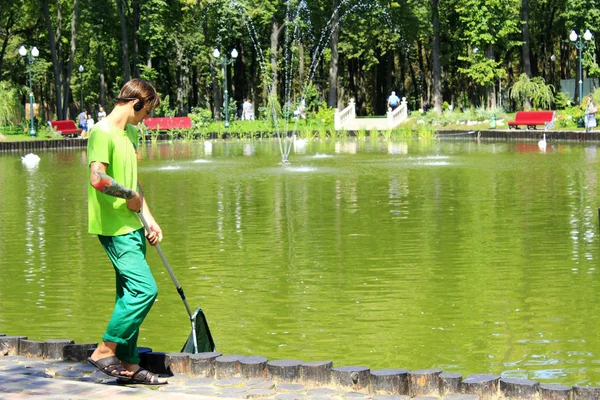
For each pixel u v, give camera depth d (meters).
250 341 7.78
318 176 23.92
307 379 5.86
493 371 6.79
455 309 8.77
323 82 78.88
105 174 5.82
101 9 67.06
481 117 53.16
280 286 10.00
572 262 11.02
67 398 5.16
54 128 48.41
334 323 8.32
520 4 66.62
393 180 22.31
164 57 72.38
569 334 7.78
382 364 7.03
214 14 65.50
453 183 21.17
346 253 11.98
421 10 67.00
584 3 60.53
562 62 74.94
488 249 12.09
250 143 45.88
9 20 65.25
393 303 9.08
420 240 12.92
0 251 12.69
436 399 5.53
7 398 5.15
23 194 20.28
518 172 23.67
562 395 5.42
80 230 14.59
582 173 22.89
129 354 6.08
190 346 6.45
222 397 5.58
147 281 5.97
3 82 49.81
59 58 63.66
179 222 15.29
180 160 31.66
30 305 9.30
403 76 78.56
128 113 6.17
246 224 14.91
